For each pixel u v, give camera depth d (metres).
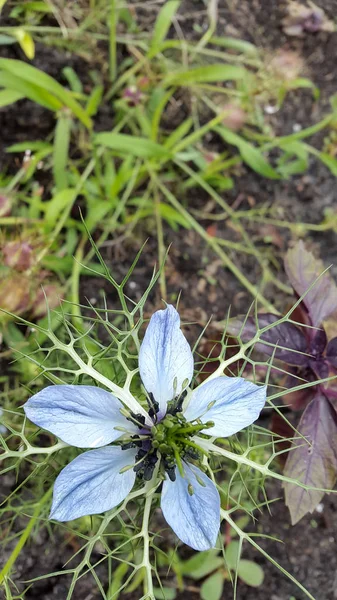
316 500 0.11
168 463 0.08
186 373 0.08
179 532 0.08
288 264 0.12
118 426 0.08
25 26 0.15
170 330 0.08
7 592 0.10
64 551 0.14
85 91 0.15
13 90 0.14
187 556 0.14
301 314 0.12
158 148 0.14
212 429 0.08
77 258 0.14
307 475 0.11
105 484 0.08
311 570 0.15
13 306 0.13
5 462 0.13
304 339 0.12
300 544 0.15
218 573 0.14
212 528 0.08
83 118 0.14
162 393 0.08
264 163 0.15
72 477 0.08
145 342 0.08
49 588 0.14
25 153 0.15
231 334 0.12
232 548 0.14
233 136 0.15
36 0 0.15
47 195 0.15
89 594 0.14
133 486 0.09
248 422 0.08
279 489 0.15
